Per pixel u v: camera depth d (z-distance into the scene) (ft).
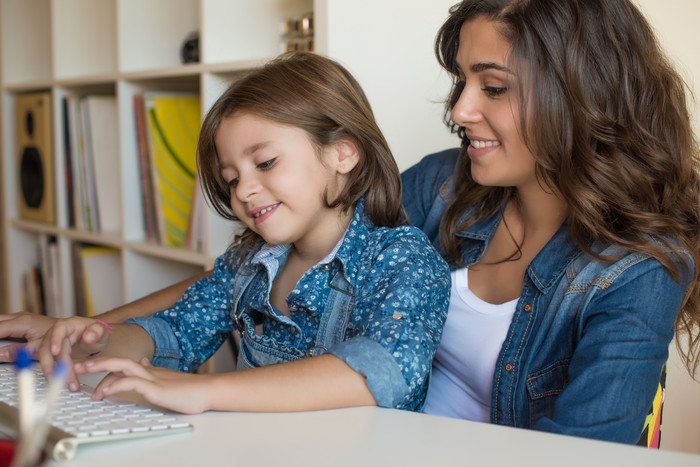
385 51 4.75
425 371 2.64
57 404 2.17
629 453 1.89
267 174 3.17
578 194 3.02
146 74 5.97
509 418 3.23
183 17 6.72
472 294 3.52
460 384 3.60
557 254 3.24
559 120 3.03
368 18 4.64
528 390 3.17
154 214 6.41
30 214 8.23
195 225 5.91
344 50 4.58
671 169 3.16
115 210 7.31
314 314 3.27
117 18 6.32
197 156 3.56
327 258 3.23
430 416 2.24
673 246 2.95
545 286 3.21
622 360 2.70
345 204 3.37
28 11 8.54
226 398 2.27
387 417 2.23
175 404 2.23
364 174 3.43
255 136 3.15
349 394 2.41
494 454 1.87
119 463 1.77
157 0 6.53
